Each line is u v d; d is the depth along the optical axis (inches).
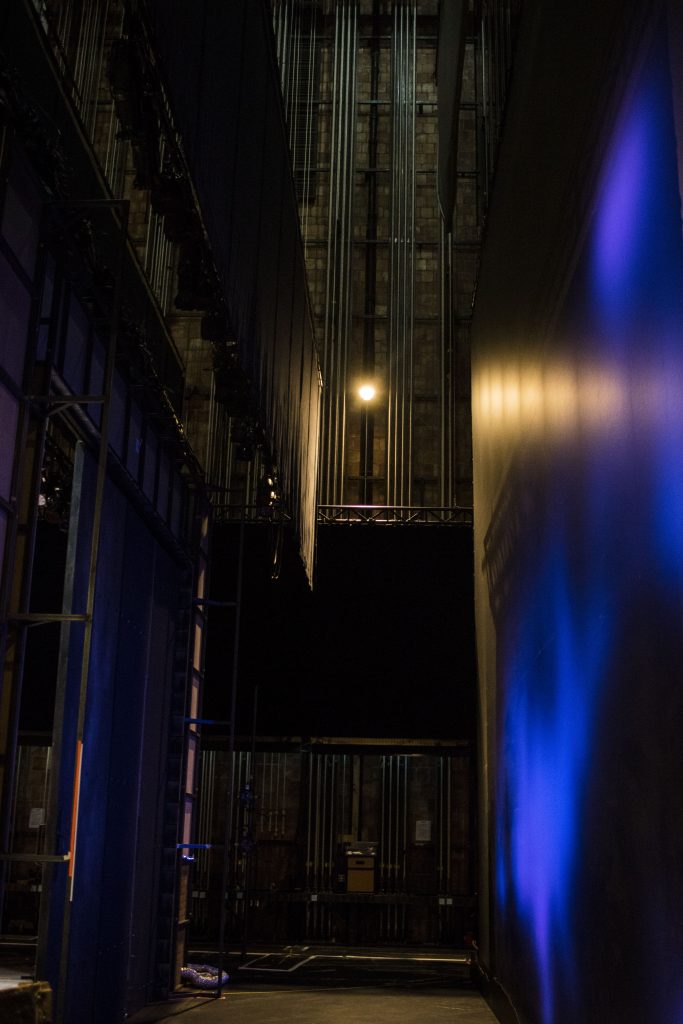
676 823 192.5
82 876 380.5
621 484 235.9
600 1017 260.7
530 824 392.2
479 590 632.4
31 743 877.8
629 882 229.6
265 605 924.6
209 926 923.4
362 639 918.4
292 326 618.8
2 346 298.7
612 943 246.4
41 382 335.9
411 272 1048.2
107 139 919.7
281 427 572.1
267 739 948.6
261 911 920.9
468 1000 551.2
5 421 303.1
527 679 401.1
